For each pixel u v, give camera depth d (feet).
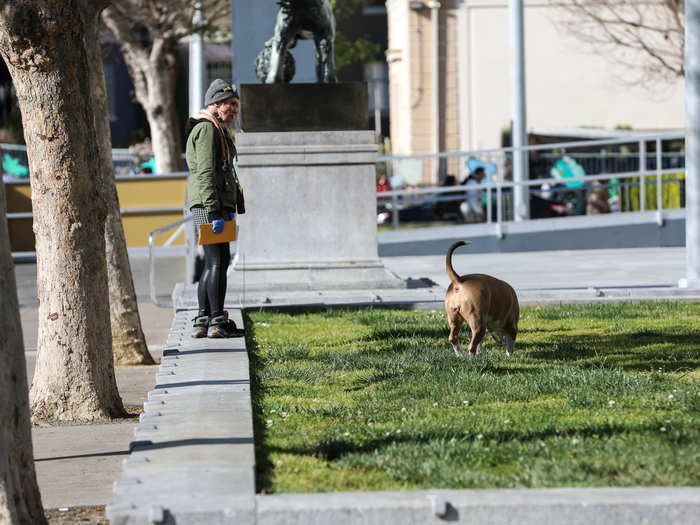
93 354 49.08
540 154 186.80
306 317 69.26
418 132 242.17
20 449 28.99
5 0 45.47
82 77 47.91
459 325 50.65
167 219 129.18
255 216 82.79
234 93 54.65
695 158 78.79
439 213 170.71
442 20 240.53
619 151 187.83
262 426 38.04
